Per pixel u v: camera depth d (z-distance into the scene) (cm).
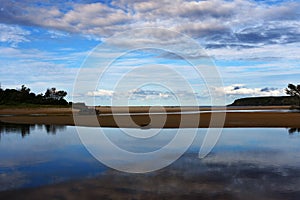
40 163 1188
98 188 852
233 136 1961
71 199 765
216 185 874
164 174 1002
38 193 809
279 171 1035
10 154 1396
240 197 773
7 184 891
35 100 9012
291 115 3997
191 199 761
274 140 1773
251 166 1111
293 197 770
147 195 791
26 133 2341
